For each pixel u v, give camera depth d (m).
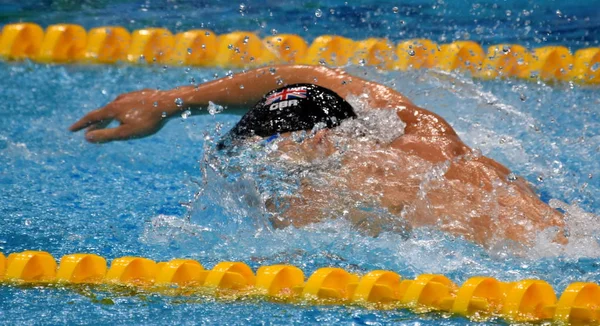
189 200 9.74
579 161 10.90
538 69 15.59
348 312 6.41
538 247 7.66
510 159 10.82
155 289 6.87
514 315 6.33
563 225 7.93
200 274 7.10
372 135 8.70
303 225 8.08
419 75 13.46
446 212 7.93
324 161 8.33
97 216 9.06
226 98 10.22
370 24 18.08
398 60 16.05
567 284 7.05
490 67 15.70
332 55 16.47
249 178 8.35
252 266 7.55
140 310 6.42
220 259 7.75
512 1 19.27
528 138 11.66
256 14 18.88
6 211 9.11
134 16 18.75
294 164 8.33
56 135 12.20
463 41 16.73
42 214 9.07
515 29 17.58
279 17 18.70
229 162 8.51
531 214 7.99
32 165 10.89
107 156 11.43
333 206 8.08
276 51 16.64
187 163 11.25
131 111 10.35
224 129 12.45
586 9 18.61
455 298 6.50
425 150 8.55
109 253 7.91
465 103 12.48
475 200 8.03
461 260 7.52
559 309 6.32
